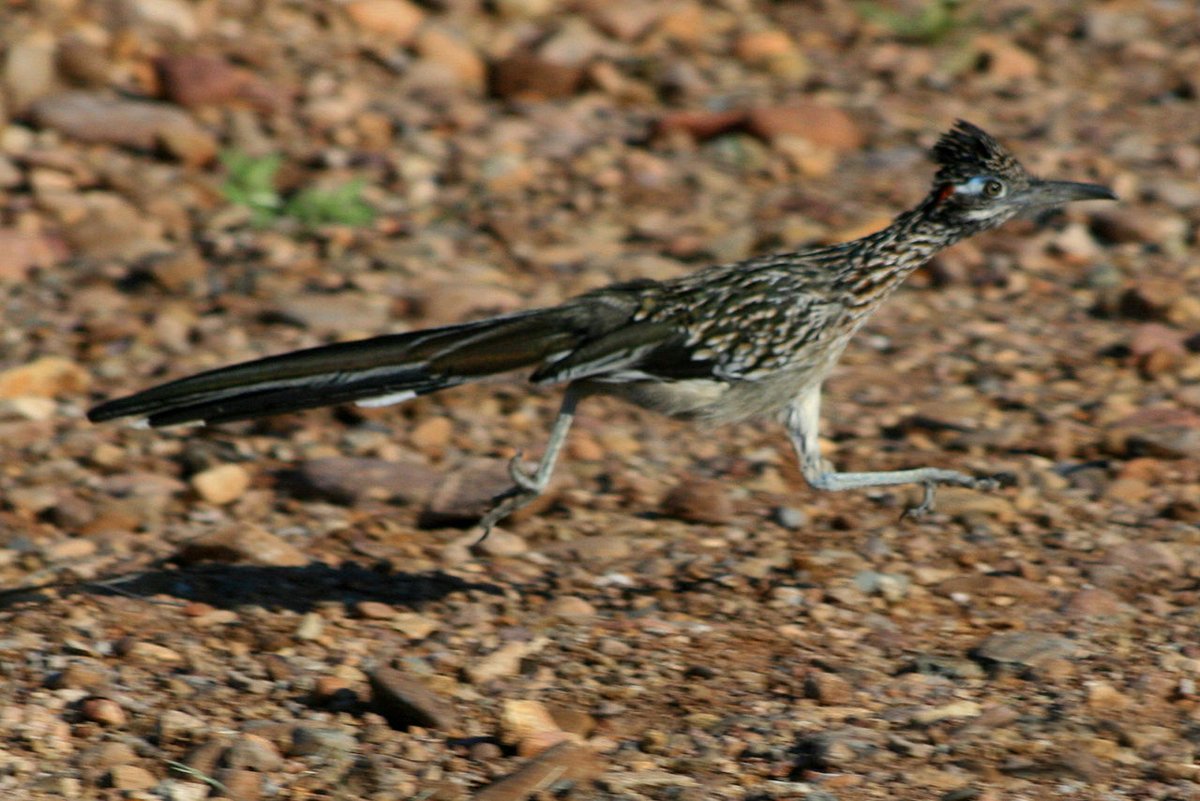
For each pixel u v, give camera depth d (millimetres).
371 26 22234
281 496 12203
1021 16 24281
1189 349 14773
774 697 9164
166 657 9438
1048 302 16062
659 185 18625
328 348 9898
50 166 17656
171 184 18016
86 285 15891
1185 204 18016
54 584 10531
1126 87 22031
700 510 11844
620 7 23219
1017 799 7980
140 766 8266
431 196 18328
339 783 8156
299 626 9852
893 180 18859
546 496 12133
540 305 15445
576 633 9961
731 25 23812
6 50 19312
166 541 11391
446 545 11398
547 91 21094
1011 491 12188
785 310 10047
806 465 10594
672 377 10055
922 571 10859
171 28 21156
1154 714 8898
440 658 9539
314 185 18125
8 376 13695
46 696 8914
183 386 9820
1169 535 11414
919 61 22656
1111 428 13133
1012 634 9750
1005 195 10320
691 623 10125
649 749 8555
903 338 15289
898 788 8062
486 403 13914
